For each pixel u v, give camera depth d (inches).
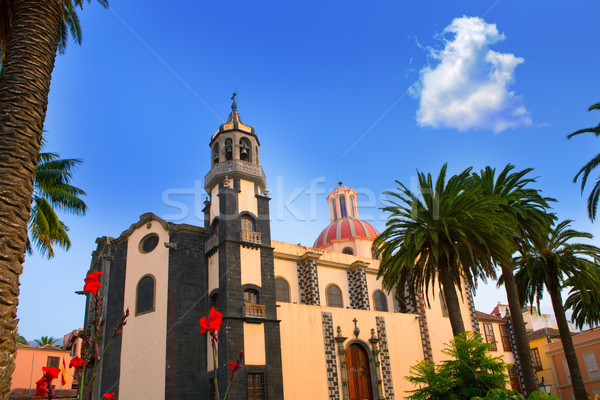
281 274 1621.6
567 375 2178.9
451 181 1097.4
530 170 1235.2
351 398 1451.8
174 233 1464.1
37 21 496.1
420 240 1015.0
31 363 2129.7
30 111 457.7
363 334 1560.0
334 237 2239.2
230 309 1289.4
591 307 1542.8
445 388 761.0
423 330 1728.6
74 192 1154.7
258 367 1259.8
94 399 1363.2
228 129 1603.1
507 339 2118.6
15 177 424.8
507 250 1032.8
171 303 1363.2
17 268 400.8
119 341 1401.3
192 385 1268.5
